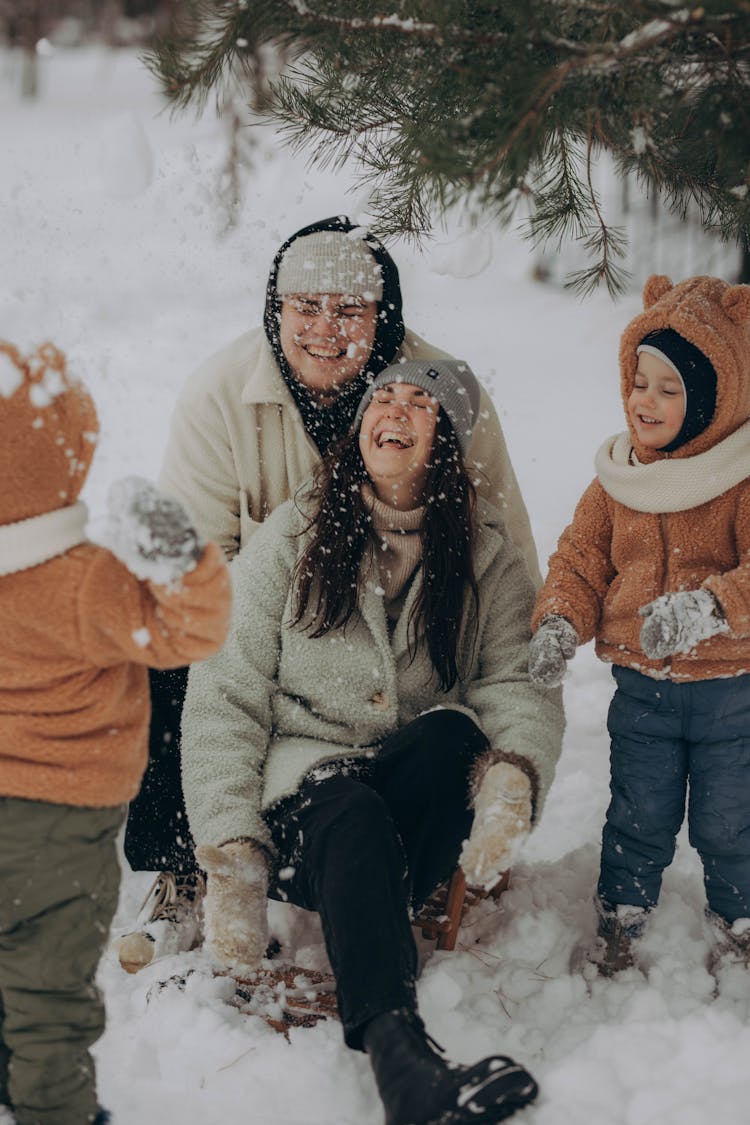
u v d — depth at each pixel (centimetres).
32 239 661
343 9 220
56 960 187
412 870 242
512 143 202
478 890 279
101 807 189
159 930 260
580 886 288
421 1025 202
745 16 194
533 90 199
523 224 276
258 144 262
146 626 182
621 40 209
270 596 259
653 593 254
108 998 244
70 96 1870
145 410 584
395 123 255
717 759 250
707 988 250
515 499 300
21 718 182
